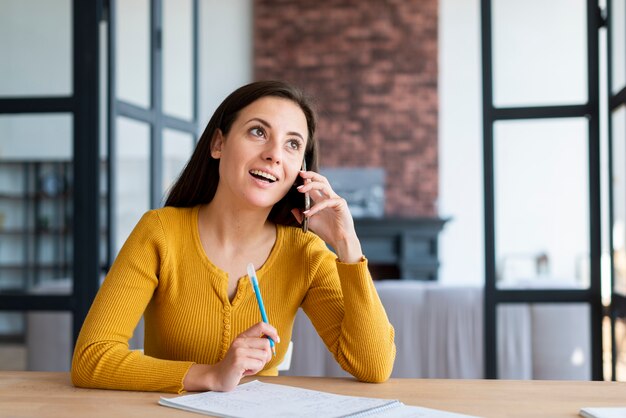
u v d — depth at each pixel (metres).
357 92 7.52
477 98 7.58
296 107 1.35
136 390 1.21
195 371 1.20
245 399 1.12
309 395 1.14
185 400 1.11
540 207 7.24
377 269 7.30
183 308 1.38
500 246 7.27
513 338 2.78
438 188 7.45
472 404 1.11
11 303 2.74
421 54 7.49
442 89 7.61
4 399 1.15
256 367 1.18
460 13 7.59
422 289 3.15
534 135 7.21
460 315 3.10
